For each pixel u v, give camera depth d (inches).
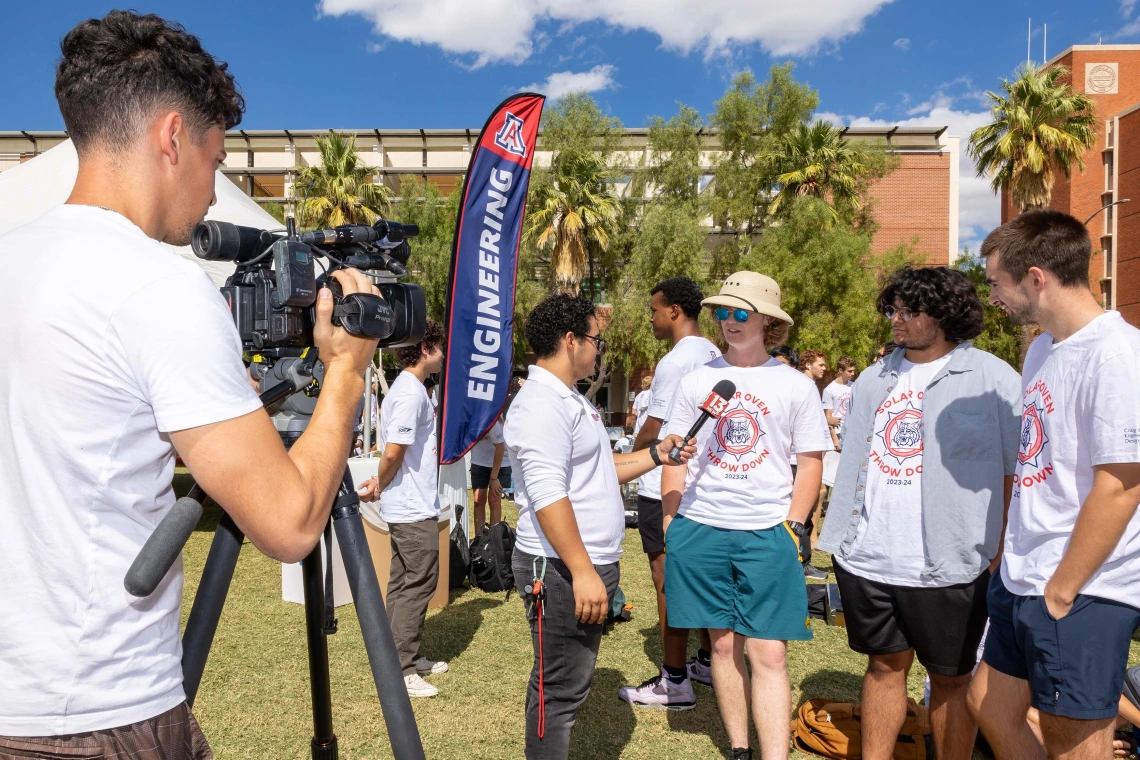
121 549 38.0
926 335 100.7
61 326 36.2
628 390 1151.0
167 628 41.0
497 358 160.4
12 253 38.2
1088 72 1627.7
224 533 44.8
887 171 1222.9
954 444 95.5
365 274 50.5
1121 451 70.0
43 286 36.8
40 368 36.3
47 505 36.6
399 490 143.0
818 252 973.2
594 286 1151.0
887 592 100.0
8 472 36.9
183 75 41.0
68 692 36.7
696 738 124.8
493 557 213.9
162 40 40.7
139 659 38.8
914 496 98.5
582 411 95.5
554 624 91.9
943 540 95.0
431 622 184.5
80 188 41.1
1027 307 82.0
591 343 96.9
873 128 1561.3
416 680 141.5
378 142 1861.5
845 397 286.8
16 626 36.5
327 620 53.2
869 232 1187.3
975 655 96.6
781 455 109.8
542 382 93.9
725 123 1160.2
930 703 104.0
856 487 105.5
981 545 94.2
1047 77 852.0
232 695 137.7
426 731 125.9
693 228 1032.8
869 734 104.1
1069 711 75.0
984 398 95.7
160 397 36.1
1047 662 76.5
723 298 114.7
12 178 265.4
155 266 37.8
